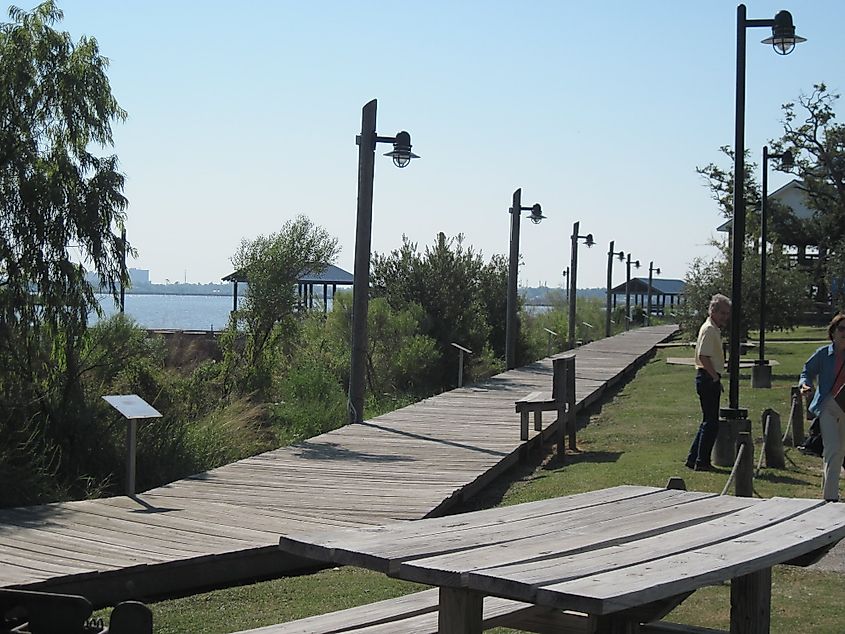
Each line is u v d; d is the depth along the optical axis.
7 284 14.17
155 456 14.06
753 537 4.58
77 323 14.57
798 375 25.83
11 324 14.01
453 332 30.58
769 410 13.14
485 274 36.12
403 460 12.97
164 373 17.75
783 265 32.25
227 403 19.22
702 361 12.66
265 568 8.02
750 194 58.53
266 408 19.88
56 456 13.30
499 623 4.82
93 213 14.59
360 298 17.25
